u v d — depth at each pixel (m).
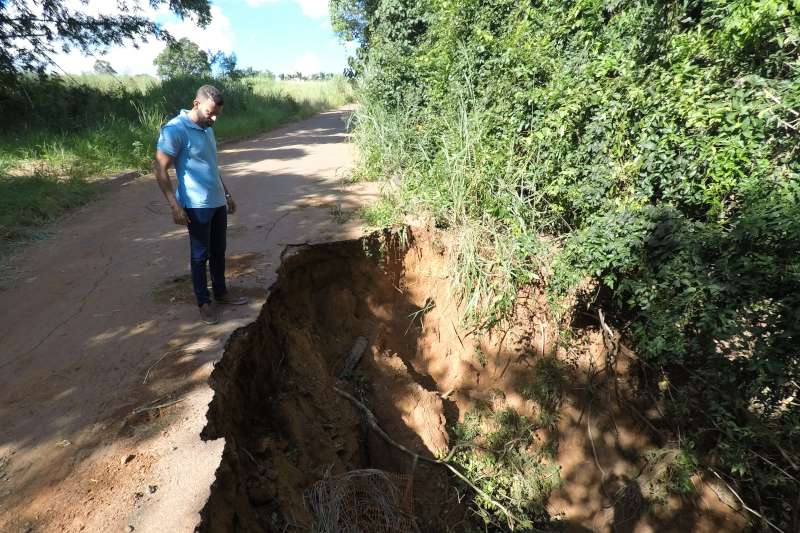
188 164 3.71
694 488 4.91
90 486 2.58
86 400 3.22
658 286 4.34
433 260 6.13
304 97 29.31
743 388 4.02
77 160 9.22
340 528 3.40
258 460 3.55
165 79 20.48
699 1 4.96
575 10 6.21
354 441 4.55
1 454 2.79
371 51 10.90
